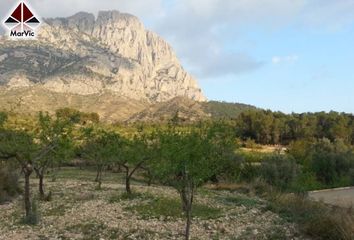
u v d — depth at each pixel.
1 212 25.47
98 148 44.78
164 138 19.62
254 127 119.19
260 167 43.78
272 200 30.12
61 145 30.53
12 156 22.94
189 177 17.31
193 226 21.19
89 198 30.61
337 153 51.34
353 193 37.91
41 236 18.38
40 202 28.91
